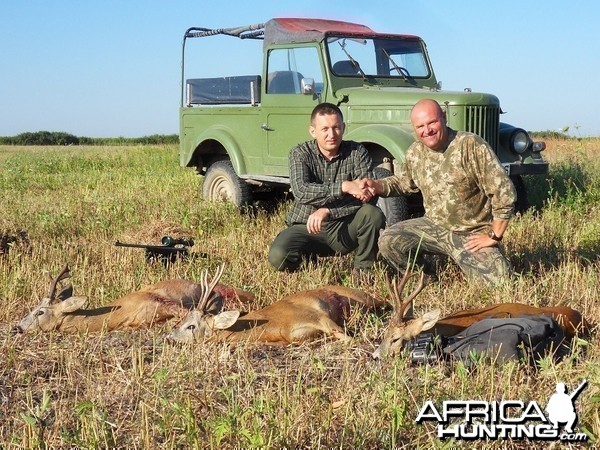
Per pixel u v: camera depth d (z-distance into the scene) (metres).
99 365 5.21
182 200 12.39
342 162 7.27
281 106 10.68
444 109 9.65
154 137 51.72
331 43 10.27
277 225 10.16
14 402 4.66
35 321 5.93
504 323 5.05
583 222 9.77
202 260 7.95
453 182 6.76
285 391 4.33
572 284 6.86
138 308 6.04
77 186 16.41
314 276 7.28
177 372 4.82
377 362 4.98
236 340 5.58
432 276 7.34
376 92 9.85
